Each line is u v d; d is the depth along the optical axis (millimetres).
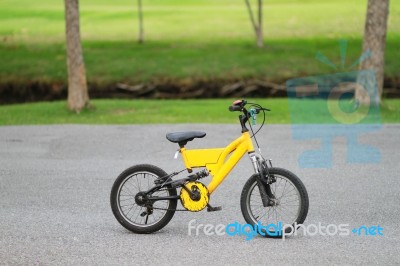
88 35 42875
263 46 39344
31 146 15062
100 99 31781
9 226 8391
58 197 9984
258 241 7672
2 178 11492
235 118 20781
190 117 21188
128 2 53656
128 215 8766
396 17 40844
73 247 7500
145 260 7020
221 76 34562
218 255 7160
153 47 39562
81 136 16500
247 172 11695
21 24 45125
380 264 6844
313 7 48156
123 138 16094
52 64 36531
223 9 49562
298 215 7676
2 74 35375
